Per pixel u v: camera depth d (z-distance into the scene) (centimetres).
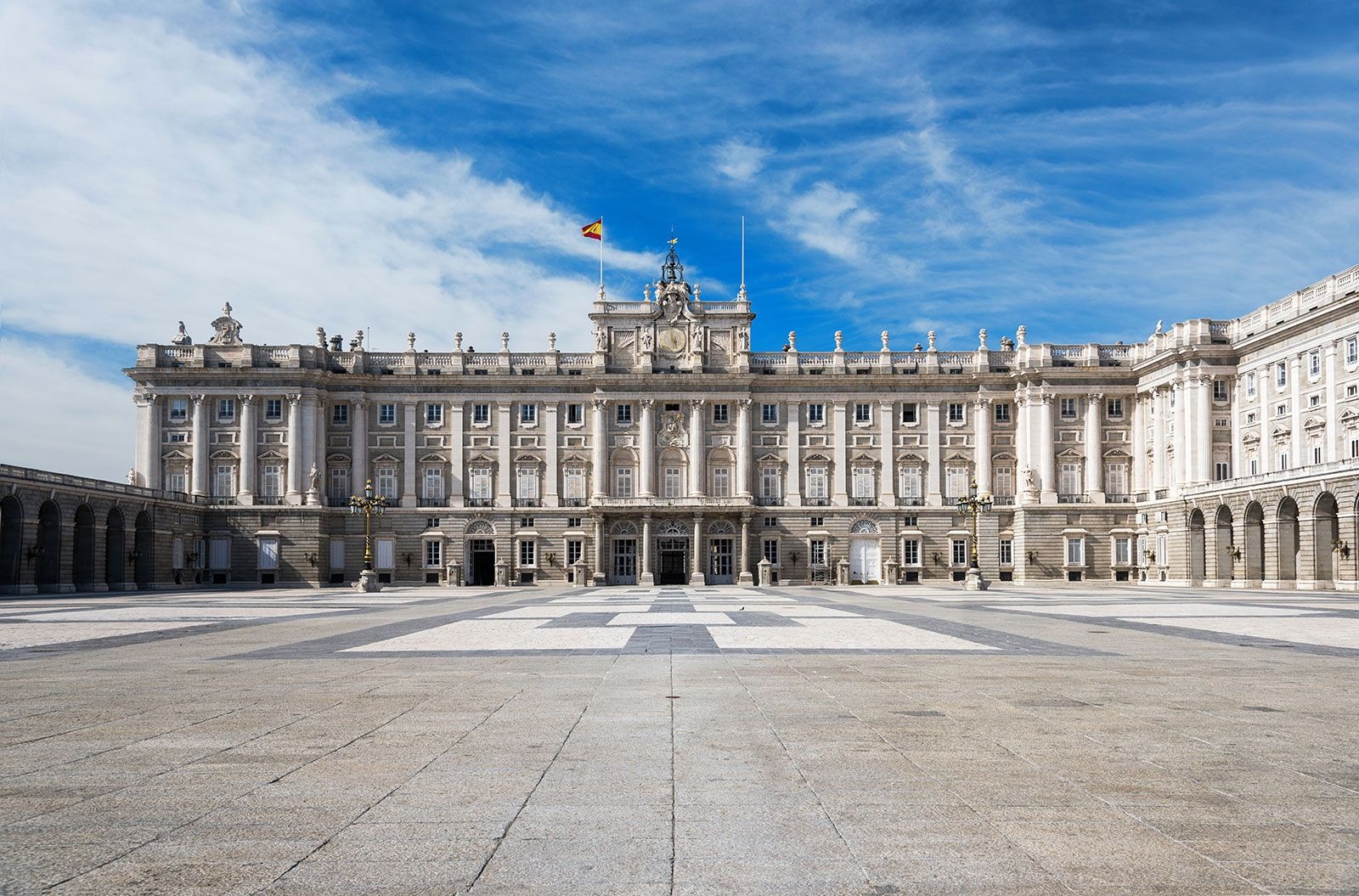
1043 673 2267
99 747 1447
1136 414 11269
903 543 11519
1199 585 10019
